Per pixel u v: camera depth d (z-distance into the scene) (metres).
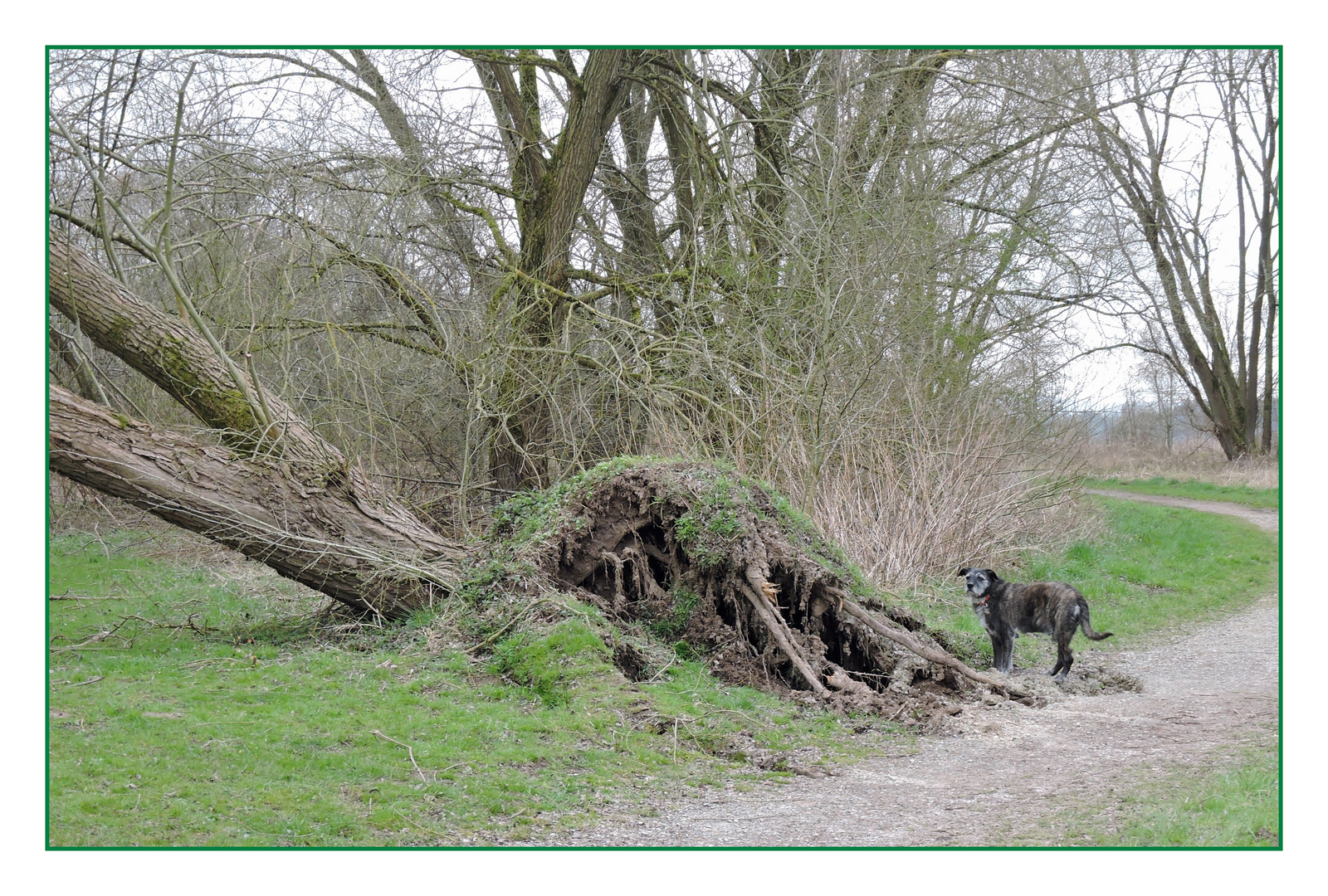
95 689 8.34
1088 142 22.44
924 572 14.98
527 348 16.19
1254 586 17.19
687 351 16.06
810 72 18.64
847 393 15.72
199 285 15.12
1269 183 36.91
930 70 18.56
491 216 17.94
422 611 11.10
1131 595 15.83
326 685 8.91
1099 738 8.53
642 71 18.14
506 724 8.13
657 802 6.99
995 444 16.47
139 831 5.74
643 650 9.84
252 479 10.96
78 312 11.13
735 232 17.39
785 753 8.15
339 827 6.04
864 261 16.75
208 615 12.13
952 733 8.78
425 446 18.30
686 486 10.67
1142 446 43.66
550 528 10.75
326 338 16.56
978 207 20.05
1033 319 19.83
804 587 10.27
